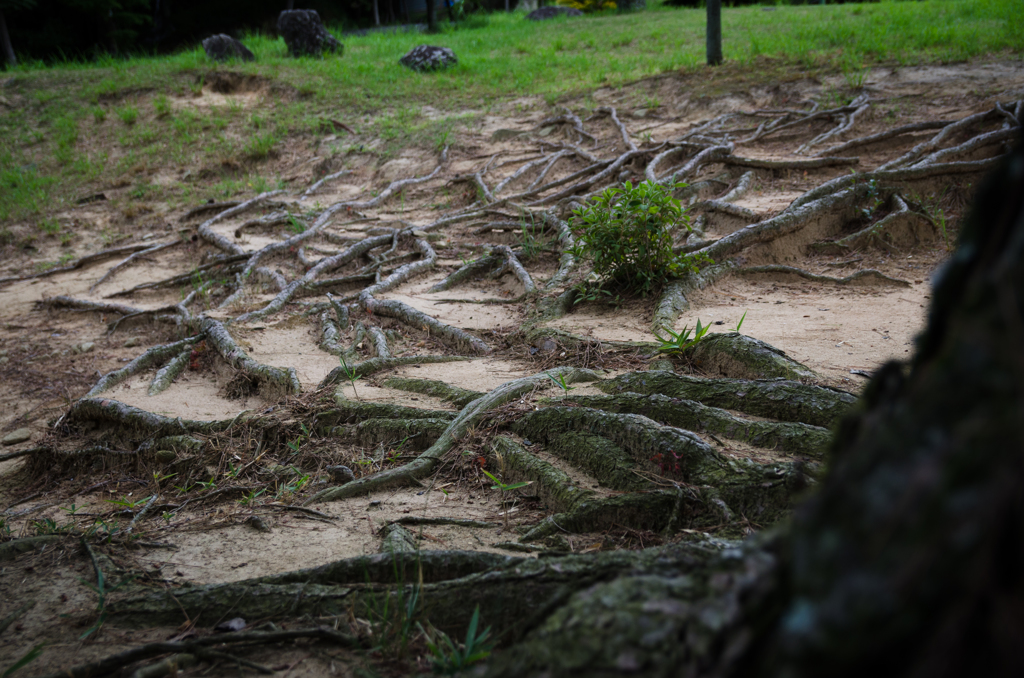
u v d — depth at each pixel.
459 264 8.54
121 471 4.78
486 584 2.30
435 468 3.82
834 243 7.03
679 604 1.35
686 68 14.01
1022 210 0.77
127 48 31.16
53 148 15.35
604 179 10.20
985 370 0.70
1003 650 0.63
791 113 10.79
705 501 2.91
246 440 4.54
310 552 3.10
